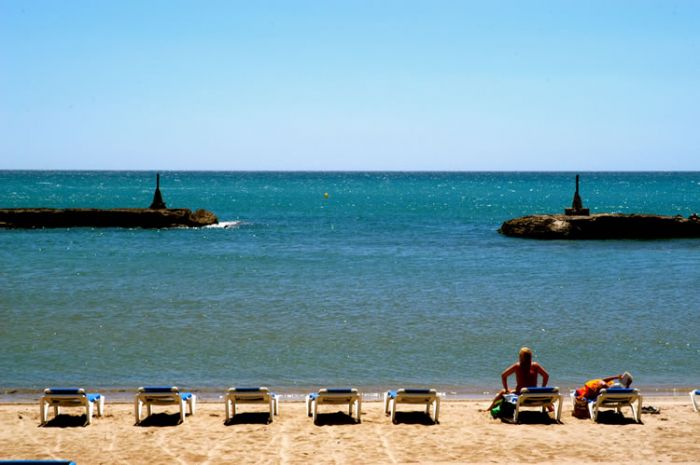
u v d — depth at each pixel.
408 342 19.28
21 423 12.66
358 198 115.88
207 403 14.24
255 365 17.12
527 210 84.50
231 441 11.65
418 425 12.62
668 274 31.89
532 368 13.45
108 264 34.06
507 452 11.08
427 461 10.66
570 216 49.62
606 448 11.29
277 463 10.62
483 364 17.36
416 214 75.56
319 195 126.19
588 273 32.06
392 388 15.54
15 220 53.94
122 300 24.62
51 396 12.53
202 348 18.55
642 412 13.48
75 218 54.84
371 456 10.92
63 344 18.80
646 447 11.34
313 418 12.97
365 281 29.20
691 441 11.67
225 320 21.66
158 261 35.31
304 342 19.20
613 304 24.64
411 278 30.09
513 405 12.95
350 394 12.77
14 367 16.80
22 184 166.12
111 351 18.19
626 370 17.00
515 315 22.69
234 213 76.25
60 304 23.83
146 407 13.62
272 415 13.08
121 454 11.02
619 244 45.34
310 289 27.14
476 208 88.50
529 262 35.88
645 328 21.08
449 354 18.20
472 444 11.48
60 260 35.44
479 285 28.41
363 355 18.03
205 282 28.67
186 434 12.03
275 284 28.27
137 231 52.84
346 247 42.69
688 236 49.31
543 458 10.80
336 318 22.03
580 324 21.50
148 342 19.08
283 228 56.62
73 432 12.13
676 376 16.56
